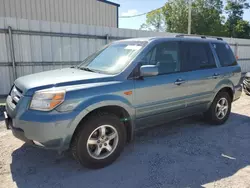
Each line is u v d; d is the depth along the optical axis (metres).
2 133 4.31
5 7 10.28
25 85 2.99
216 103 4.74
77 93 2.84
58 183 2.80
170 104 3.86
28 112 2.75
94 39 8.63
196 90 4.24
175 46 4.03
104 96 3.02
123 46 3.92
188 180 2.88
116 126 3.23
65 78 3.08
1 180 2.85
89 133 3.00
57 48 7.95
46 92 2.74
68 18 12.25
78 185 2.76
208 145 3.92
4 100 6.86
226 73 4.81
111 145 3.26
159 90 3.64
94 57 4.18
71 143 2.98
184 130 4.63
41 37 7.60
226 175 3.00
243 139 4.20
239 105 6.78
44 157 3.44
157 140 4.12
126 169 3.13
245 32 37.72
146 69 3.27
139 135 4.35
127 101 3.27
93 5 13.22
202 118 5.21
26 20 7.25
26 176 2.94
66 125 2.75
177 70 3.98
